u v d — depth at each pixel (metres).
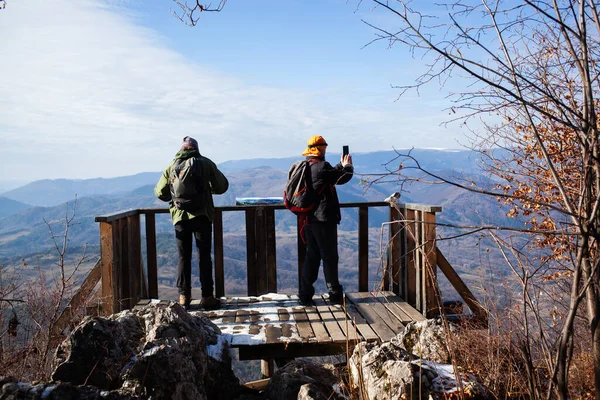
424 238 4.43
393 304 4.98
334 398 2.89
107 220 4.43
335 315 4.66
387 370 2.77
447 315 4.21
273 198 5.59
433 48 1.68
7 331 3.30
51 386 2.21
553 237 3.20
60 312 3.61
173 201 4.86
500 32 1.92
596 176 1.66
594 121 1.61
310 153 4.84
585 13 1.74
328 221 4.77
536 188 3.49
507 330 2.43
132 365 2.65
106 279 4.45
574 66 2.04
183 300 4.97
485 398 2.56
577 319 2.50
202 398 2.91
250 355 3.96
